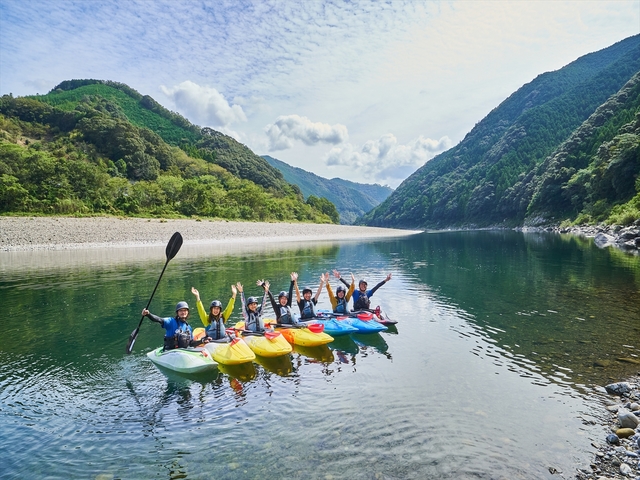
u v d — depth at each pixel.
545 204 67.25
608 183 47.38
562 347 7.94
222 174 101.12
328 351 8.28
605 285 13.96
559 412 5.43
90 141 84.62
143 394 6.35
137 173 80.50
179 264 21.39
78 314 11.22
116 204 50.62
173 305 12.19
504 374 6.75
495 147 119.62
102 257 24.42
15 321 10.53
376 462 4.38
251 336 8.69
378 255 27.22
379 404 5.77
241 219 64.12
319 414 5.52
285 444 4.79
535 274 17.03
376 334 9.33
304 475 4.18
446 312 11.10
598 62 144.25
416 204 134.25
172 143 130.62
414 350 8.11
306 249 32.34
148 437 5.06
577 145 68.19
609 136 60.41
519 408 5.55
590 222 46.19
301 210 92.31
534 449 4.59
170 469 4.38
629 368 6.84
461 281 15.97
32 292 13.95
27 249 28.30
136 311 11.52
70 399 6.21
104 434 5.16
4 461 4.60
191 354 7.42
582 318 9.95
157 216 51.00
